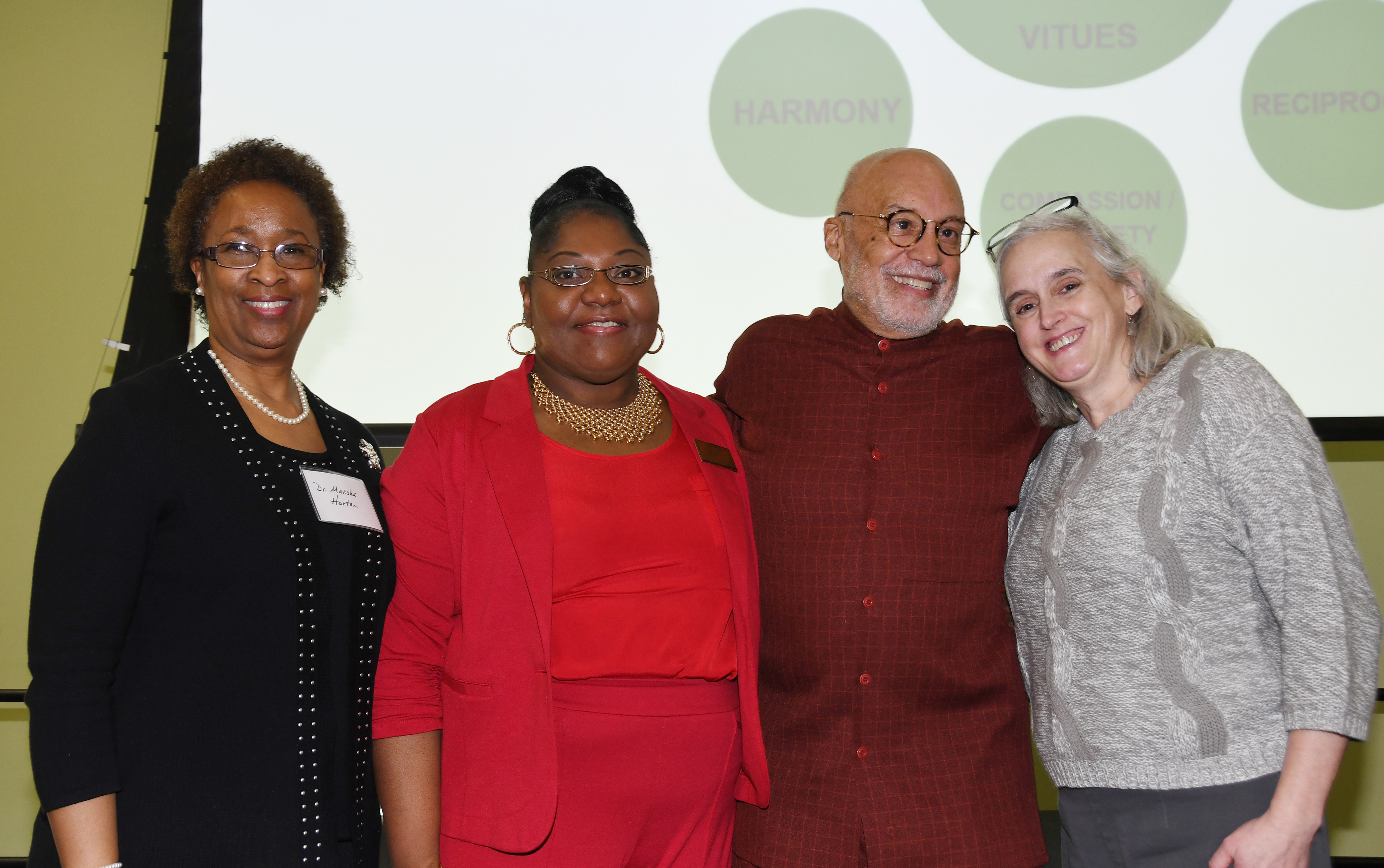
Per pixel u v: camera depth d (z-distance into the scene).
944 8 3.02
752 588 1.65
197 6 3.02
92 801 1.20
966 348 1.83
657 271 2.98
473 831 1.41
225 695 1.27
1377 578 3.34
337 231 1.56
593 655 1.45
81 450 1.27
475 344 2.95
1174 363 1.59
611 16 3.02
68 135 3.46
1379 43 3.00
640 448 1.58
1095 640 1.53
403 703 1.50
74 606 1.21
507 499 1.47
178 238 1.47
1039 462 1.79
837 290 2.99
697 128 3.00
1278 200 2.98
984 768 1.65
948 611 1.69
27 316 3.43
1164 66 3.00
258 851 1.26
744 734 1.57
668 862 1.52
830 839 1.63
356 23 3.01
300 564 1.34
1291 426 1.47
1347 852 3.21
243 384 1.46
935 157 1.86
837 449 1.77
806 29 3.02
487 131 2.99
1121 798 1.50
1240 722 1.44
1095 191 2.99
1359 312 2.96
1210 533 1.49
